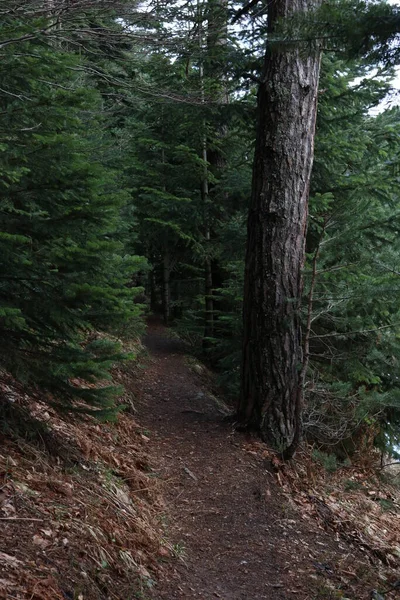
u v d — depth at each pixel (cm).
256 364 709
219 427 730
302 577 458
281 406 700
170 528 492
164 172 1313
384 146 933
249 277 720
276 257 700
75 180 416
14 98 432
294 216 702
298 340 712
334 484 675
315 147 862
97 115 699
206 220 1186
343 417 726
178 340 1498
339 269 701
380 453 831
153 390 930
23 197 418
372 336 729
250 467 628
